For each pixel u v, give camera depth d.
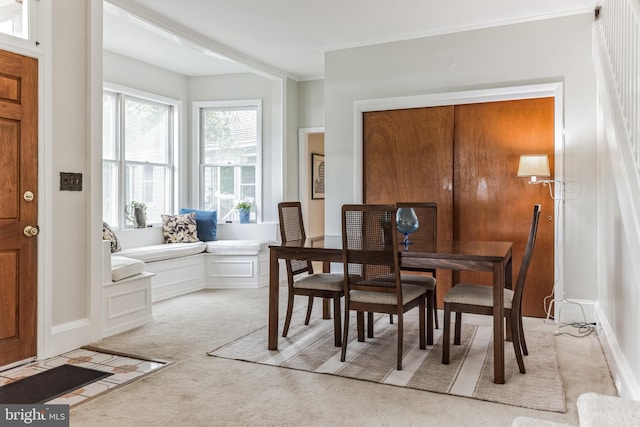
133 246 5.54
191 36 4.63
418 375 2.81
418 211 4.03
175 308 4.60
